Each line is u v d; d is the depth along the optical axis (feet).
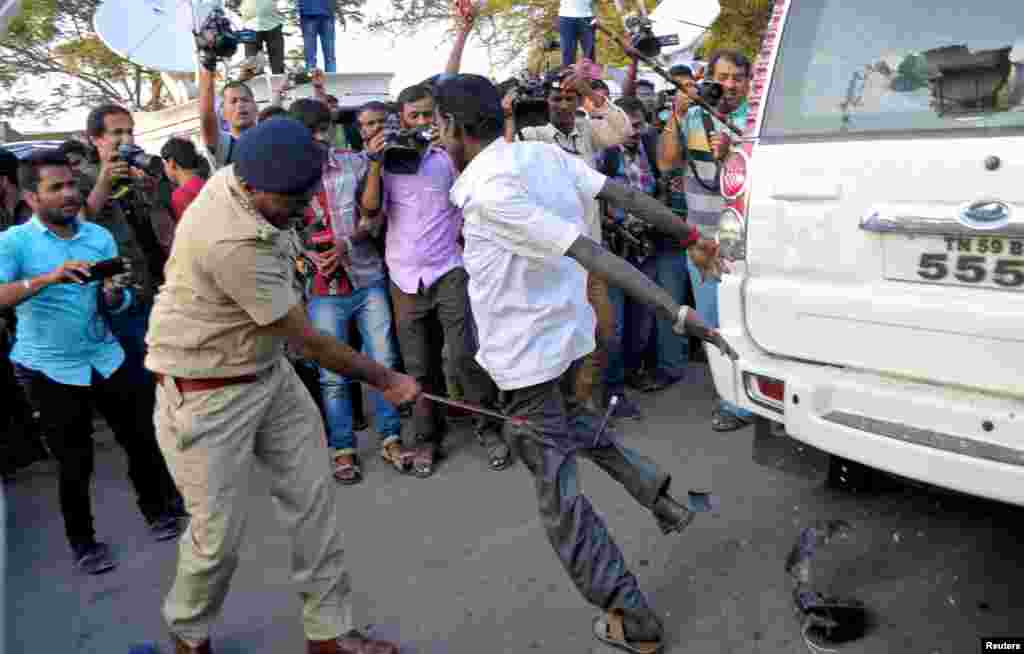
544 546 11.14
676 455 13.64
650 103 19.48
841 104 8.65
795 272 9.00
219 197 7.58
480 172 8.07
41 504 14.42
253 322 8.00
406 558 11.23
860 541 10.34
